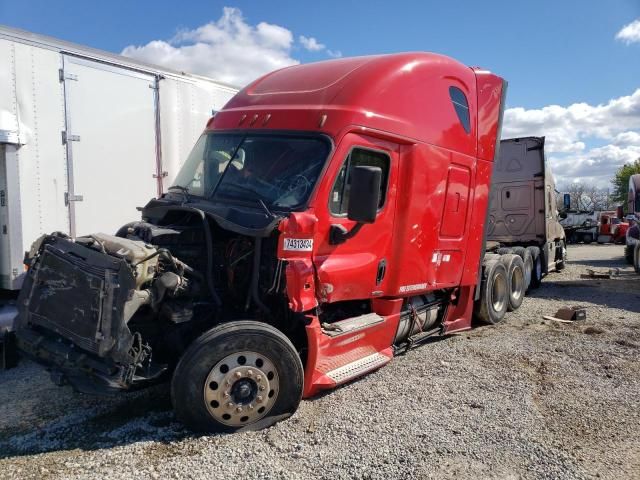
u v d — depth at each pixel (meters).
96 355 4.12
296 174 4.90
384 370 5.85
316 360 4.70
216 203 5.08
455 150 6.55
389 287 5.75
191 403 4.04
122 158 7.27
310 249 4.67
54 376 4.23
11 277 6.04
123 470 3.66
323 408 4.75
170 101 7.94
